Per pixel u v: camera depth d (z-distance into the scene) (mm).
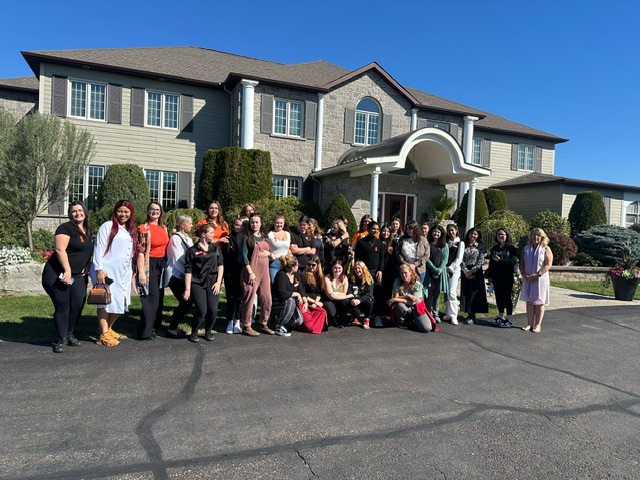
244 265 6660
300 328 7184
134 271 6031
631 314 9836
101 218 15031
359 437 3789
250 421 3975
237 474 3160
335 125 19469
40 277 9461
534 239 7965
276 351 6031
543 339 7449
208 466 3242
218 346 6133
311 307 7195
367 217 8805
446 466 3400
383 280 8078
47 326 6641
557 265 16719
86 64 16594
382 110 20188
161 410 4105
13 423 3730
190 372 5090
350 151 19219
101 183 16625
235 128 18281
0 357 5285
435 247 8141
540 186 22688
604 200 22922
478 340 7156
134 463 3236
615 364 6227
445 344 6812
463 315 9086
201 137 18750
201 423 3893
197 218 13570
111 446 3447
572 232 21047
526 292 8000
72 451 3350
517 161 24891
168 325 7148
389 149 16328
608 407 4691
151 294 6152
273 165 18344
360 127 20078
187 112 18516
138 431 3699
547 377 5551
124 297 5816
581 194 21141
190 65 19844
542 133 25406
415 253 7906
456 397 4766
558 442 3867
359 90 19844
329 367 5500
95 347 5809
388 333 7320
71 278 5559
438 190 19797
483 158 23906
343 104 19578
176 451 3426
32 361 5188
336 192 18328
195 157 18672
